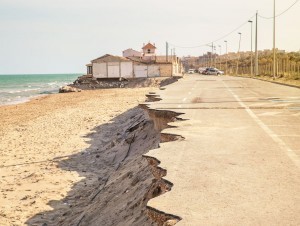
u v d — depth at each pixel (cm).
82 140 2095
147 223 617
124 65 8131
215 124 1048
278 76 5316
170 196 473
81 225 880
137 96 5106
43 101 5306
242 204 443
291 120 1130
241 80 4741
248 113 1291
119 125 2470
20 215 1031
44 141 2133
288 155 688
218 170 589
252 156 681
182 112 1302
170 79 6950
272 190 493
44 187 1273
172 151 724
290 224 385
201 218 402
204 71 9388
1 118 3491
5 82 18275
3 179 1388
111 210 865
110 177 1287
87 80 8181
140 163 1112
